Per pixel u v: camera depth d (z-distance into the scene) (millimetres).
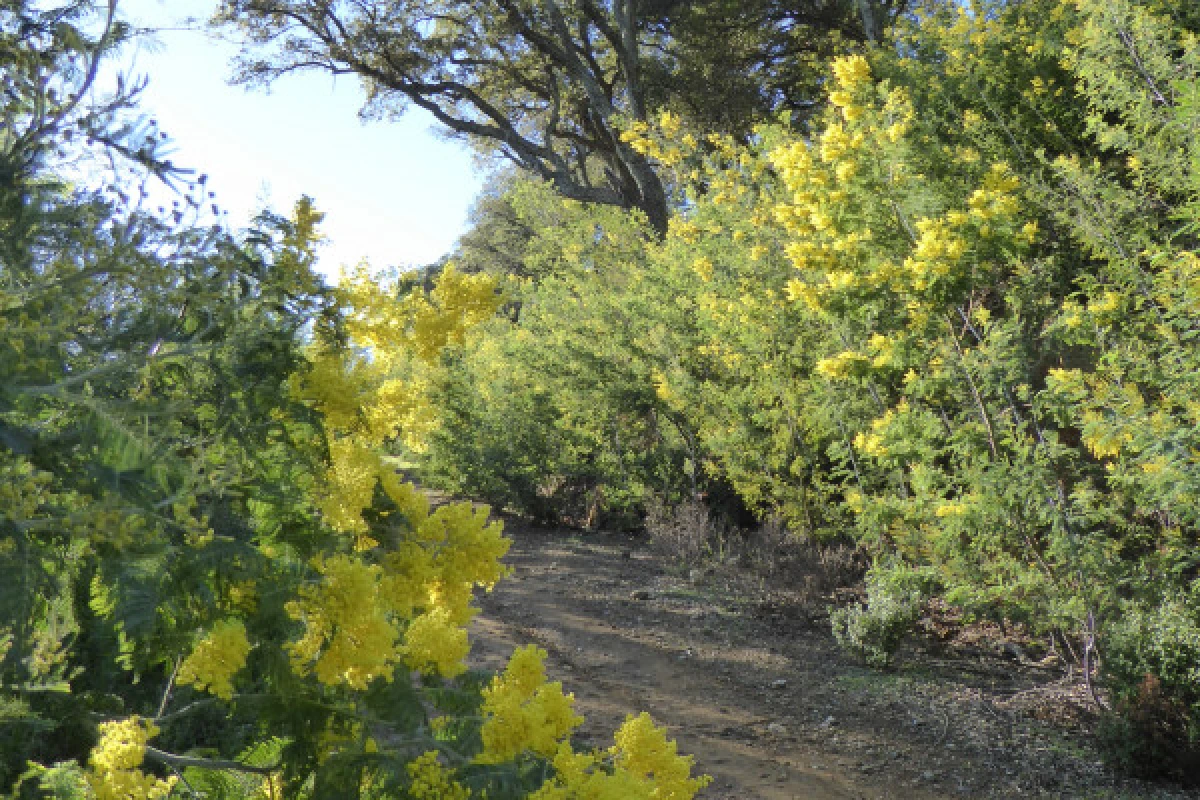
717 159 12203
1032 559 6676
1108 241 6598
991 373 6137
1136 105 6516
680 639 7977
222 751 2848
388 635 2088
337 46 19516
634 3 20172
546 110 24656
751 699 6652
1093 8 6582
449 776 2008
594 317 14727
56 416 1593
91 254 1479
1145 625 5797
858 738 6000
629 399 12641
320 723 2094
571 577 10094
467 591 2404
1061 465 6809
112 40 1645
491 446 13531
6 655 1503
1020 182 7469
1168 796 5195
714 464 11547
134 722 1984
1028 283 6887
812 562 8773
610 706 6324
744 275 10719
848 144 6617
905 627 7316
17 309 1419
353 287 2443
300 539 2055
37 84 1502
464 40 20562
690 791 2414
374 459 2320
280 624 2012
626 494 12688
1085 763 5613
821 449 9695
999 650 7812
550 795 2021
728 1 19453
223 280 1621
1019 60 9234
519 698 2223
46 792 1994
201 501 1778
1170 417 5547
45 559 1529
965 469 6449
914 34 10438
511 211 29391
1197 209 5516
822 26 19469
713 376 12055
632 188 21703
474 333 14273
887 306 6758
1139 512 6527
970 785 5352
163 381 1804
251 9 18656
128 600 1648
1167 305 5816
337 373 2121
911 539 7414
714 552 10656
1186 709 5406
